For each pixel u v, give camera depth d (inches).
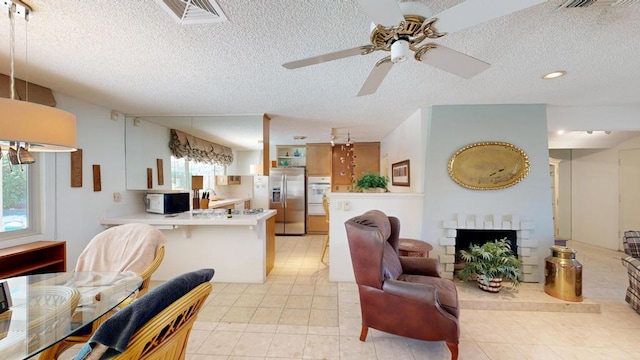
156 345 31.9
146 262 68.2
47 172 94.0
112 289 54.8
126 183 128.4
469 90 96.7
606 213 182.2
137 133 130.8
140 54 69.0
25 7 49.1
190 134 137.6
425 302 67.2
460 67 54.3
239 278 123.5
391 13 38.5
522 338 79.5
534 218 112.9
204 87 92.9
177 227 118.4
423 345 76.0
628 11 50.9
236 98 105.3
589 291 109.7
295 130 174.1
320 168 235.8
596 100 108.3
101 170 115.0
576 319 90.3
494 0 34.5
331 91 97.3
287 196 230.2
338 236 123.2
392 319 71.8
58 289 54.6
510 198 114.1
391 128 167.3
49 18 53.1
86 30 57.7
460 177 115.1
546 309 95.7
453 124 116.3
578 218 200.1
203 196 144.6
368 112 128.0
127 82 88.0
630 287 97.7
